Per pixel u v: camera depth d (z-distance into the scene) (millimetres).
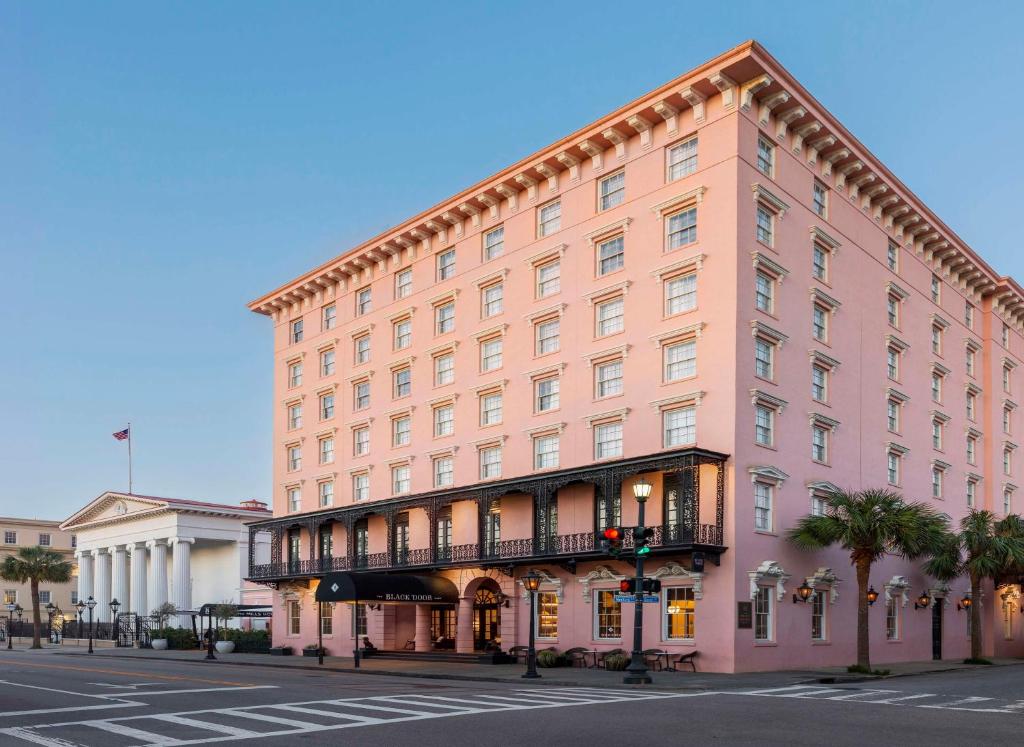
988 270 49812
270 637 55094
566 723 16031
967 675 31406
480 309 42438
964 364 48312
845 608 35875
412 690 23828
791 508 33625
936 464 43938
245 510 76938
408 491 45000
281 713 17859
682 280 34312
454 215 43875
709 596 31016
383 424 47312
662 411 33938
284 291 54750
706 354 32781
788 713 17672
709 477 31656
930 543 32000
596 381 36750
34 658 47719
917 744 13617
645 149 36250
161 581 75500
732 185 32844
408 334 46750
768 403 33031
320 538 50125
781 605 32406
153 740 14359
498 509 39656
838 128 37469
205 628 71188
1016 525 41688
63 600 103188
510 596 38125
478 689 24375
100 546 83312
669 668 31172
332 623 48375
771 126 35156
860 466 38000
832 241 37781
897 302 42656
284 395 55125
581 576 35375
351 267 50500
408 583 38688
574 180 38875
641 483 26953
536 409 39031
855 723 16125
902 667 34750
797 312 35312
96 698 21391
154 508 74812
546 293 39500
